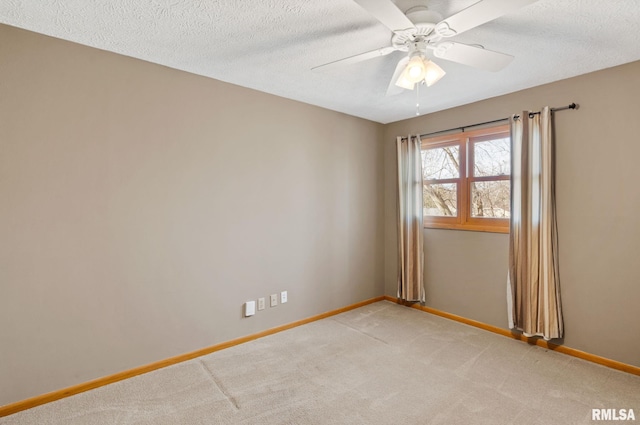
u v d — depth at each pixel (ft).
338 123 11.83
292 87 9.34
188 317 8.43
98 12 5.57
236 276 9.31
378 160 13.33
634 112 7.58
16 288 6.23
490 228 10.32
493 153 10.41
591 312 8.29
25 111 6.24
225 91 8.95
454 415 6.18
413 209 12.23
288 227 10.48
